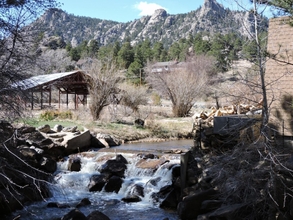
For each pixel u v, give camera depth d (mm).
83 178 12719
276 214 6395
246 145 8453
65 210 10289
